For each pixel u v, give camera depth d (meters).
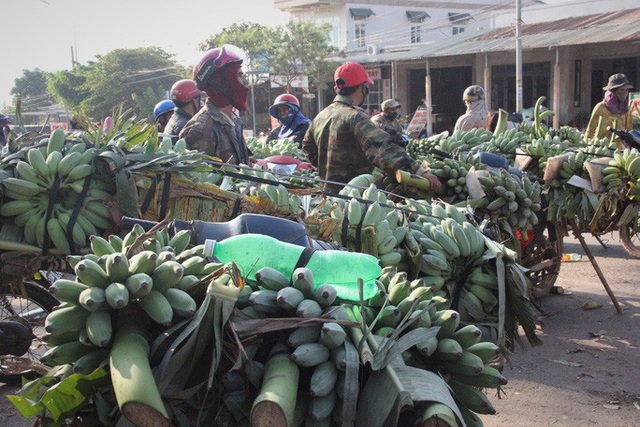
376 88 38.47
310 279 2.52
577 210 6.54
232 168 4.63
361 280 2.49
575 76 30.33
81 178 3.74
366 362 2.35
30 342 5.10
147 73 44.56
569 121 29.80
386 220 3.82
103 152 3.83
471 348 2.69
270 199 3.92
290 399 2.20
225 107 5.53
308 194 4.12
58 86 47.00
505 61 32.41
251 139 9.01
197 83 5.49
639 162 6.18
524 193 5.43
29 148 3.89
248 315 2.47
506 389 5.07
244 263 2.72
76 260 2.61
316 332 2.41
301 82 38.34
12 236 3.73
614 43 28.98
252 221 3.04
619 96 10.43
